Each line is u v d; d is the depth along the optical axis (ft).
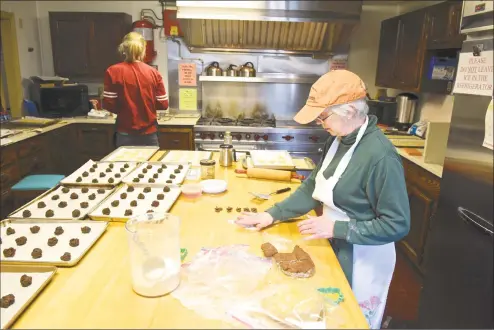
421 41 10.03
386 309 7.39
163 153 8.54
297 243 4.50
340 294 3.51
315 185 4.94
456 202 6.23
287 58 13.73
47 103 12.84
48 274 3.65
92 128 12.68
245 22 11.69
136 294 3.42
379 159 4.14
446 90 9.59
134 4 13.61
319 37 12.44
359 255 4.74
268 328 3.05
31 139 10.28
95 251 4.18
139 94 9.70
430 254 7.09
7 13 12.07
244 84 13.94
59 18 12.80
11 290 3.42
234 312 3.20
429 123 8.46
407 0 12.71
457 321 6.29
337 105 4.17
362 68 14.03
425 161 8.69
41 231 4.59
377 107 12.64
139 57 9.66
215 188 6.09
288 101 14.08
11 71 12.63
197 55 13.75
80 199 5.74
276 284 3.64
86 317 3.10
